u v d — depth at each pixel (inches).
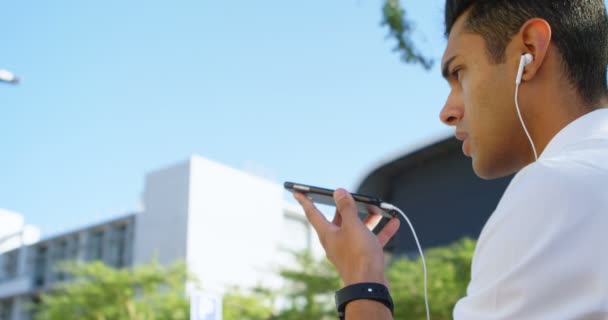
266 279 1251.2
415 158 756.0
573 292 27.6
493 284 29.1
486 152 36.7
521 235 29.1
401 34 169.3
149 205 1330.0
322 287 703.7
